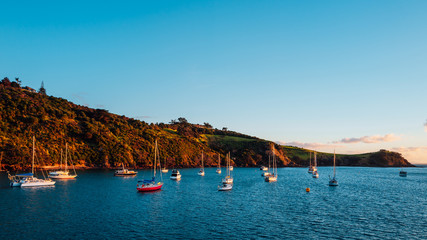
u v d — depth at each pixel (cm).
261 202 6931
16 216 5184
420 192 9338
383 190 9806
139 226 4612
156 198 7306
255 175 16238
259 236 4184
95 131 19938
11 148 15025
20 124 17625
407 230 4584
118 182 10981
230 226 4688
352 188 10269
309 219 5228
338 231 4488
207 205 6444
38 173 13888
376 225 4862
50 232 4241
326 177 15575
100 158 18275
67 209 5831
